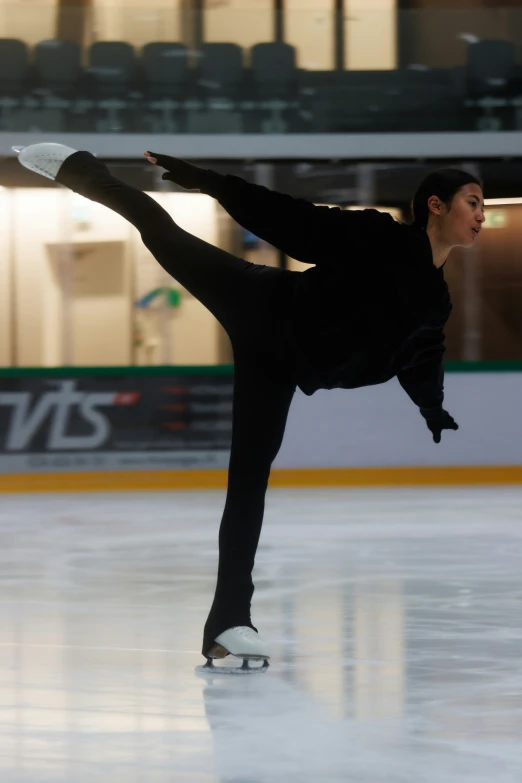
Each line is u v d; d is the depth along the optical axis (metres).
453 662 8.34
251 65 27.14
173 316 27.03
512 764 5.86
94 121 26.86
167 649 8.77
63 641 9.12
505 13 27.33
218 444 25.38
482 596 11.35
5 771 5.77
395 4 30.59
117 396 25.06
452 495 22.66
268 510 19.95
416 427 25.69
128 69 26.94
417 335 7.32
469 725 6.61
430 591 11.66
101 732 6.45
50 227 26.92
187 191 27.00
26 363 26.88
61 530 17.23
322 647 8.88
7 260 26.77
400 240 6.97
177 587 11.98
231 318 7.37
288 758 5.96
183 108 27.02
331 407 25.47
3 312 26.77
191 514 19.47
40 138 26.48
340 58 27.22
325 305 7.01
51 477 24.80
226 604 7.86
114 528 17.48
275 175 27.12
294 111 27.14
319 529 17.14
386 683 7.66
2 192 26.70
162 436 25.20
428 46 27.31
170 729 6.50
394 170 27.20
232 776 5.68
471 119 27.28
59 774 5.72
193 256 7.32
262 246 27.22
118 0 30.27
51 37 26.81
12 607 10.78
